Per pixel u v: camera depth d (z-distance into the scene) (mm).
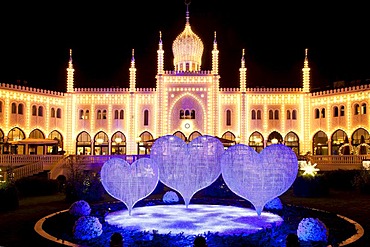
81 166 38844
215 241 12305
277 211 18359
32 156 38500
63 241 12359
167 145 18328
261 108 53031
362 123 47406
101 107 53750
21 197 27328
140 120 52906
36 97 50812
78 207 16906
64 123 53500
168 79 52344
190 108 52125
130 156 40062
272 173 15609
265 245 12102
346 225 14812
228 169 16016
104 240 12969
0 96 47188
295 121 52781
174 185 18891
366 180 27906
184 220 16484
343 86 54250
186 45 55219
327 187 26641
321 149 51875
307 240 12484
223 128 52500
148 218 17047
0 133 47375
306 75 53188
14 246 13086
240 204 20969
